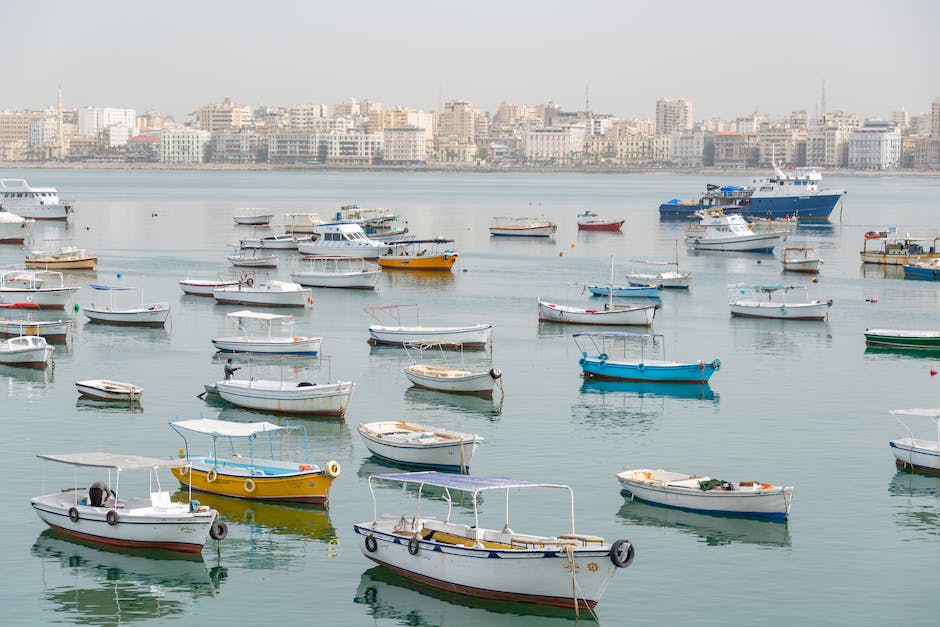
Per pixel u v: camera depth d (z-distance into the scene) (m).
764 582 51.06
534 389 86.94
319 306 129.00
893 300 138.00
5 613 48.38
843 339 110.38
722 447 71.06
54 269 158.38
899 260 171.88
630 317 115.94
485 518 57.78
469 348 103.69
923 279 158.88
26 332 104.44
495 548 49.25
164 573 52.38
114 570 52.66
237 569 52.75
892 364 98.00
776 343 108.00
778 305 122.25
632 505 60.31
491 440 72.31
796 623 47.31
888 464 67.75
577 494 61.81
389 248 172.62
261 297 127.25
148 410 79.00
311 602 49.69
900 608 48.66
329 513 59.09
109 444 70.44
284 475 59.53
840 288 149.12
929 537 56.22
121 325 113.88
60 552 54.44
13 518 58.28
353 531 56.97
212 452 68.56
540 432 74.31
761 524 57.91
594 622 47.53
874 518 58.75
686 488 59.03
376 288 143.88
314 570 52.69
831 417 78.75
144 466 56.34
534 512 58.78
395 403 81.88
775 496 57.66
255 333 110.31
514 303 132.62
